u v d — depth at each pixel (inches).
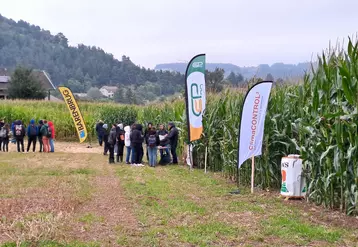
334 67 364.2
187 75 555.2
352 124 328.2
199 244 273.0
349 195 343.3
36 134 984.3
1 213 348.5
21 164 722.2
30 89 2455.7
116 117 1546.5
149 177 582.2
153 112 1177.4
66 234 292.0
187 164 735.7
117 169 678.5
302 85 417.1
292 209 370.0
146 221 332.8
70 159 838.5
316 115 375.9
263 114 434.9
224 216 347.3
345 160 341.4
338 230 300.0
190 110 561.3
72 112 1087.6
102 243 275.3
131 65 5423.2
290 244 273.4
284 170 416.8
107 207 387.2
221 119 641.0
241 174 522.0
